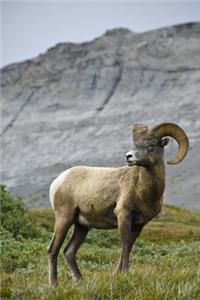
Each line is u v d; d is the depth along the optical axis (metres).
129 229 45.12
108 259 65.69
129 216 45.28
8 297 37.78
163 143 45.19
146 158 44.34
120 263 45.09
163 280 36.22
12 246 71.88
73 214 48.66
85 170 49.12
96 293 35.12
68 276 50.78
